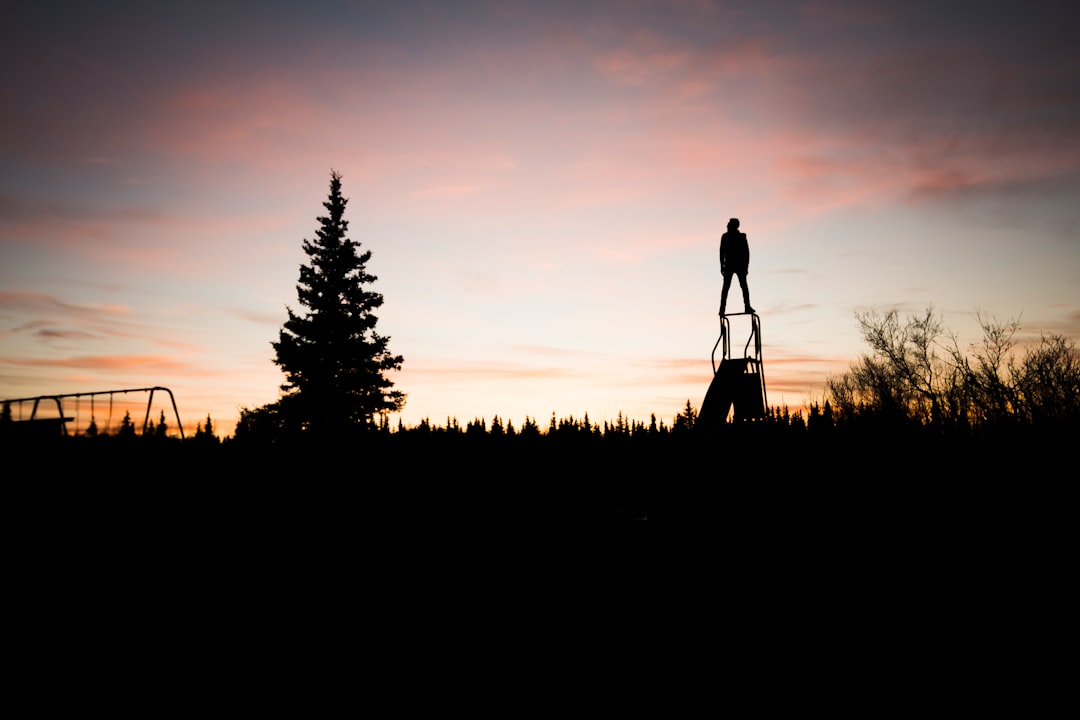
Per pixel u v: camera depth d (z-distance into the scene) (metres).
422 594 12.77
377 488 31.47
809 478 24.23
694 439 13.18
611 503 27.30
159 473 17.14
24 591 11.19
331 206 44.72
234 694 7.94
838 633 10.61
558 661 9.34
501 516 23.89
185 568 13.45
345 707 7.70
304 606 11.62
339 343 42.44
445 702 7.91
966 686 8.70
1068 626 10.90
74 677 8.20
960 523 20.98
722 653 9.70
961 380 47.22
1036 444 35.91
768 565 14.84
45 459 14.72
